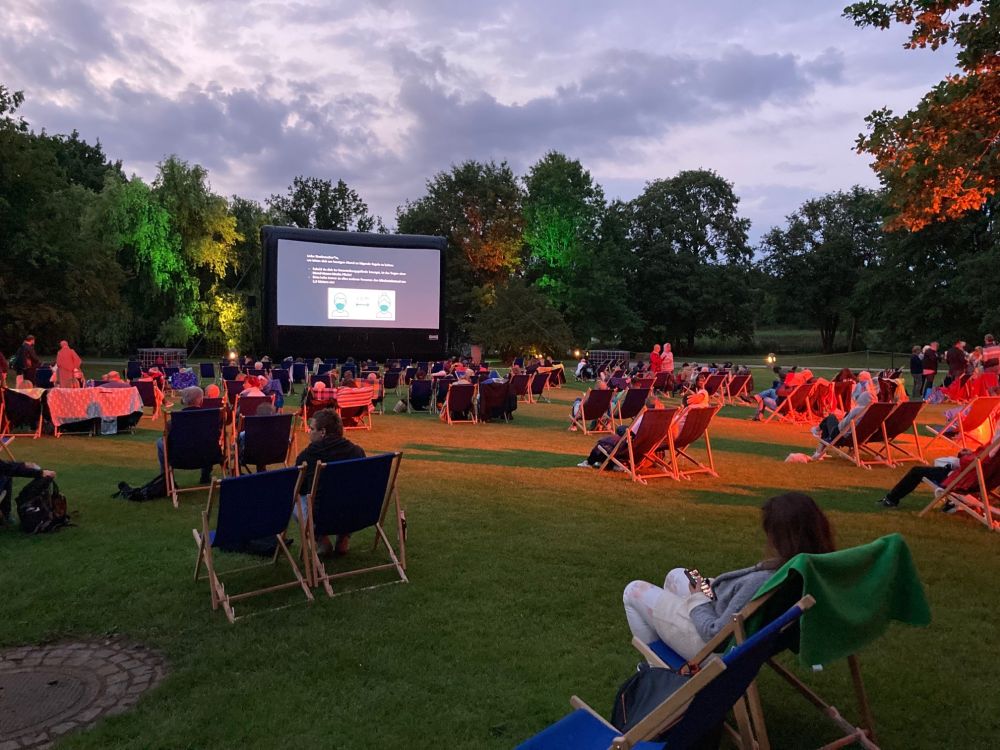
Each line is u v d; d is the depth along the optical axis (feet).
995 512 19.42
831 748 8.71
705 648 6.79
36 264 95.71
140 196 115.03
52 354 133.49
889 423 29.53
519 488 24.25
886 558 7.30
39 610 13.11
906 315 144.05
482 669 10.91
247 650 11.55
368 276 101.24
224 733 9.11
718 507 21.72
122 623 12.61
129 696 10.14
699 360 176.55
